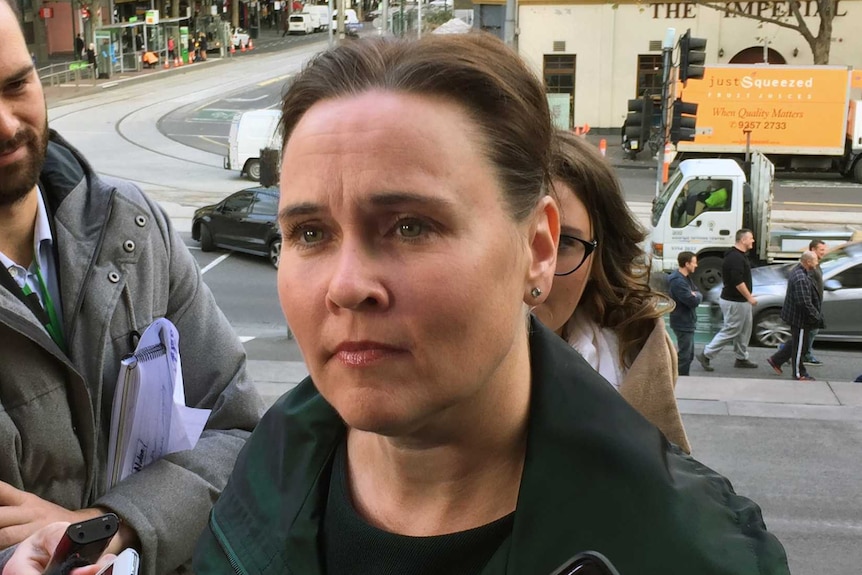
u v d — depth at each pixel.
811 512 5.75
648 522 0.90
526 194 0.90
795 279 10.10
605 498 0.91
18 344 1.60
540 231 0.95
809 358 10.73
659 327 2.03
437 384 0.85
